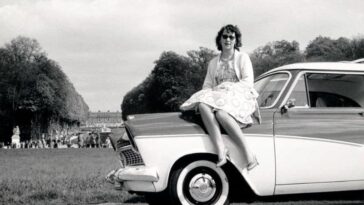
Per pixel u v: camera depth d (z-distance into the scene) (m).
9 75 85.69
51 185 10.18
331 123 6.07
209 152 5.65
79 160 23.69
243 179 5.81
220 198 5.72
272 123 5.91
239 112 5.66
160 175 5.61
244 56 6.11
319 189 6.02
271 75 6.46
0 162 23.02
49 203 8.38
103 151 42.12
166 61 97.88
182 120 5.76
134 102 147.12
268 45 121.50
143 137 5.64
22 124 86.19
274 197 6.20
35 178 12.02
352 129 6.11
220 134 5.61
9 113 85.06
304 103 6.17
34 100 84.94
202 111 5.61
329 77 6.31
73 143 86.62
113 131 6.35
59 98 87.81
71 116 91.88
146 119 5.82
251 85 5.93
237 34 6.21
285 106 5.96
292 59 103.62
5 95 84.75
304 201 7.16
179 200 5.64
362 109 6.22
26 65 87.00
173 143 5.64
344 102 6.33
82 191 9.27
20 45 89.56
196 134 5.68
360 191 6.27
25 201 8.59
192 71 101.69
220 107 5.61
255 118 5.90
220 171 5.73
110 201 8.44
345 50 97.19
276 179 5.86
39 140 79.31
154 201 6.53
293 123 5.97
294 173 5.91
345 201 7.04
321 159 5.99
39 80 85.75
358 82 6.39
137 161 5.82
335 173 6.03
